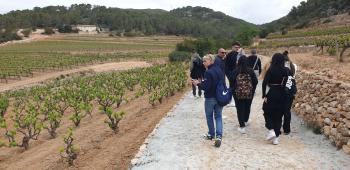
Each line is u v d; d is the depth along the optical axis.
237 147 8.89
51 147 11.82
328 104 9.80
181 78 23.48
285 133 9.88
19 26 179.50
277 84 8.92
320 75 12.45
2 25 180.50
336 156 8.08
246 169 7.50
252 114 12.44
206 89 8.99
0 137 14.77
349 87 9.15
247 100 10.04
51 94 24.94
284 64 9.02
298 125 10.80
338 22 93.50
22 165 10.41
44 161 10.41
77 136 12.65
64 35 164.50
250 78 9.84
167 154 8.48
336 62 27.16
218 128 8.98
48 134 14.10
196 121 11.66
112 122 12.49
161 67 40.03
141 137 11.73
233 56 11.25
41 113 17.86
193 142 9.35
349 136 8.20
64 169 9.45
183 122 11.56
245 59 9.84
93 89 21.80
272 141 9.24
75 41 137.62
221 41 79.19
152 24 196.38
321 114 10.07
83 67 60.28
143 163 7.97
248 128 10.67
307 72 13.91
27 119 12.68
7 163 11.02
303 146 8.85
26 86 41.69
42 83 44.03
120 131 12.77
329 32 71.50
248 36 95.19
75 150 9.92
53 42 134.00
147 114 15.52
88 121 15.45
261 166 7.63
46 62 62.84
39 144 12.78
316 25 101.31
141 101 19.52
